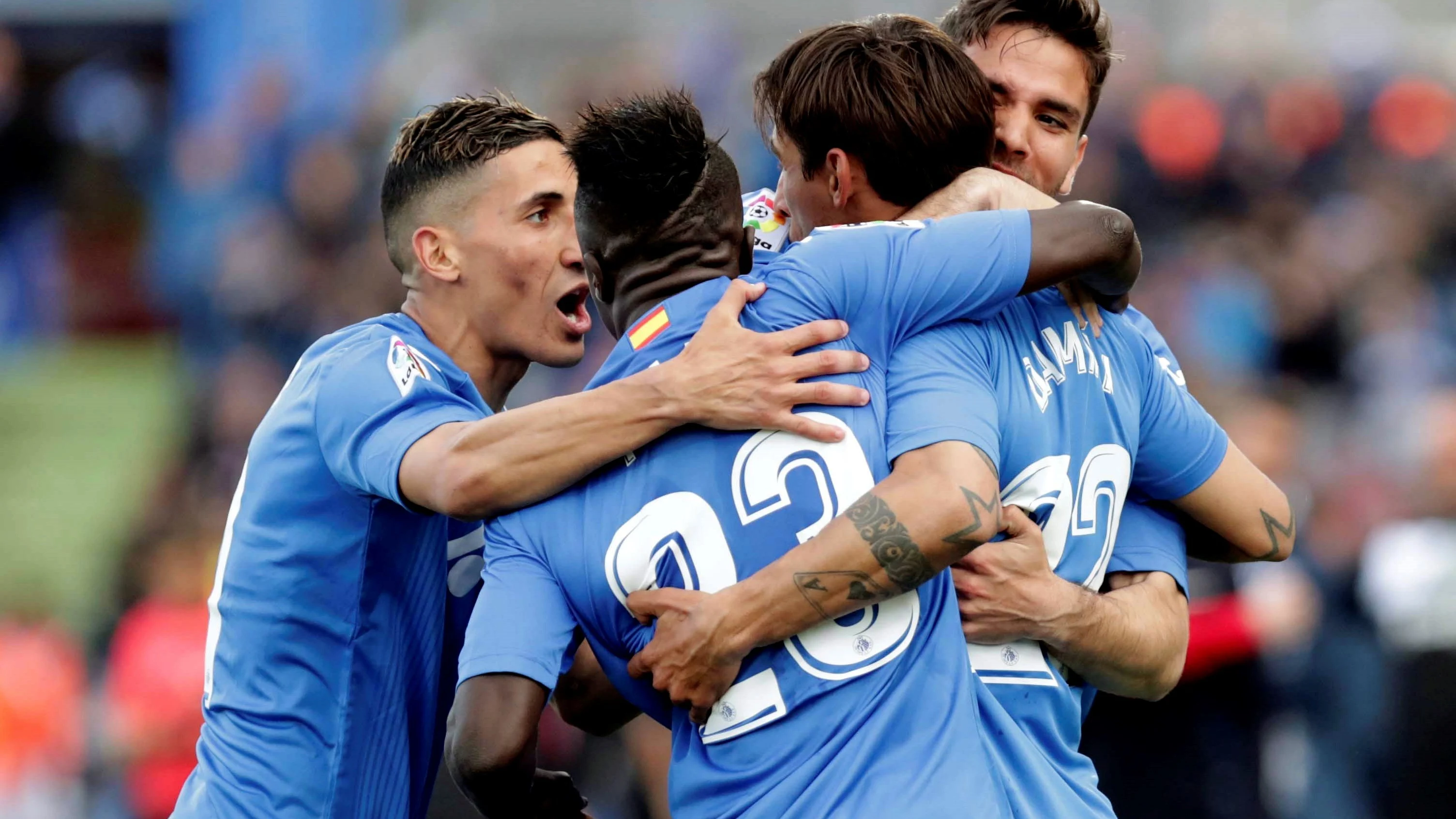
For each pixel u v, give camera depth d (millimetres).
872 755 8562
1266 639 18188
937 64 9805
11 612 28203
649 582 8773
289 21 48000
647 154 8930
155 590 26047
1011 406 9375
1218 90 45594
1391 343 38219
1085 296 10016
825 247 9164
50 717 26547
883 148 9688
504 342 11422
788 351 8805
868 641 8703
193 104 49625
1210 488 10383
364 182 42406
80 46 52000
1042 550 9445
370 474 9859
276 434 10672
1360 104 45438
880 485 8680
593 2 49469
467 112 11281
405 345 10562
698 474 8781
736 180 9289
